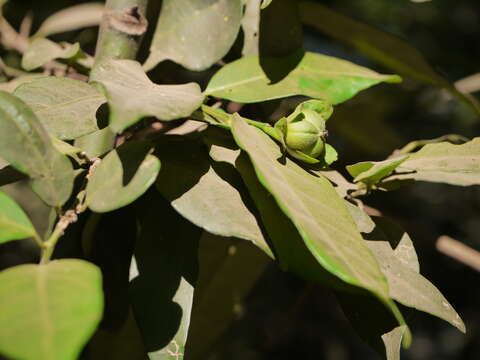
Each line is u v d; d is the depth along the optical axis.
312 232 0.15
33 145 0.17
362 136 0.33
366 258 0.16
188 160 0.19
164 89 0.18
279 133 0.19
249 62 0.24
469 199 0.71
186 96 0.18
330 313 0.75
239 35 0.25
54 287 0.13
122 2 0.23
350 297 0.20
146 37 0.25
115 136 0.21
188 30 0.24
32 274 0.14
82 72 0.26
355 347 0.76
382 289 0.15
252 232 0.17
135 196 0.16
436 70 0.30
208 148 0.19
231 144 0.20
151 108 0.16
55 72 0.30
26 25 0.37
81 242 0.21
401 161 0.20
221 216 0.17
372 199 0.35
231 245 0.27
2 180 0.20
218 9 0.24
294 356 0.72
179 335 0.18
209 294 0.28
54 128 0.19
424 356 0.83
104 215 0.22
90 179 0.17
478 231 0.71
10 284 0.13
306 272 0.17
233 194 0.18
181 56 0.24
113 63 0.20
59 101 0.20
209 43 0.24
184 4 0.25
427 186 0.72
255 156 0.17
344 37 0.30
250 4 0.26
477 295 0.72
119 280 0.21
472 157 0.22
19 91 0.20
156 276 0.19
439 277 0.71
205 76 0.38
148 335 0.18
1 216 0.16
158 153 0.19
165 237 0.19
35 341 0.11
